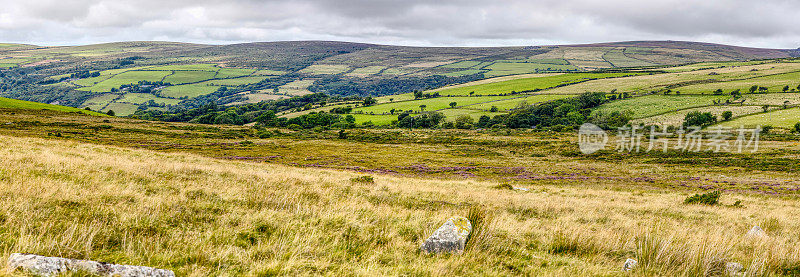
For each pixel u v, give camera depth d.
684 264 6.04
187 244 5.79
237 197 10.08
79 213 6.71
